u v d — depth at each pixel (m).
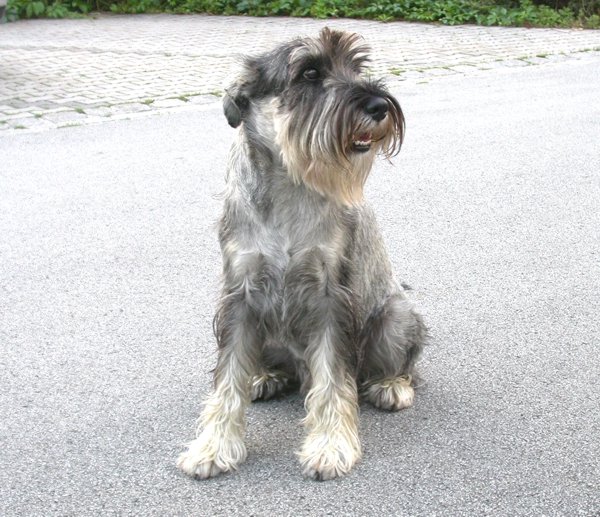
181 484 1.67
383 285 1.89
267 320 1.74
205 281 2.41
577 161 3.27
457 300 2.31
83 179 3.06
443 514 1.58
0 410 1.88
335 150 1.69
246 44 5.38
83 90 4.23
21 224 2.73
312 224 1.69
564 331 2.16
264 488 1.65
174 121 3.73
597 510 1.58
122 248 2.59
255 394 1.91
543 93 4.20
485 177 3.11
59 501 1.62
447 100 4.07
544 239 2.65
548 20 6.15
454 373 2.00
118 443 1.78
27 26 6.26
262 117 1.71
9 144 3.41
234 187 1.72
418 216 2.80
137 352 2.09
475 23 6.21
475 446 1.75
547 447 1.74
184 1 6.94
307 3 6.56
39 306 2.29
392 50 5.13
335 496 1.63
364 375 1.93
